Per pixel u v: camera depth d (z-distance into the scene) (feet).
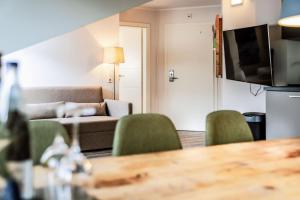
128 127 5.68
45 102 16.63
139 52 23.32
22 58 16.83
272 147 5.61
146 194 3.36
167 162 4.62
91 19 10.75
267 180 3.84
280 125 12.66
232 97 15.56
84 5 10.65
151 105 23.09
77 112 3.70
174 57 22.49
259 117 13.62
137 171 4.18
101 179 3.84
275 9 13.82
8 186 2.77
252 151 5.31
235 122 6.68
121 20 21.58
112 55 18.34
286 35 13.61
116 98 19.75
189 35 22.03
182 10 22.09
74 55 18.22
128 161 4.66
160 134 5.88
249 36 13.62
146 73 22.82
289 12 6.09
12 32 9.93
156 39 22.82
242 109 15.24
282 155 5.06
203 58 21.76
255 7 14.48
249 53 13.78
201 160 4.73
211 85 21.66
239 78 14.60
